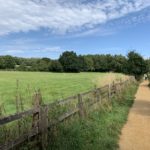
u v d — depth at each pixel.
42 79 62.44
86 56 134.25
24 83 46.69
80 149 8.41
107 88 17.30
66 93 27.80
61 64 126.38
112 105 16.89
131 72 54.25
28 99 13.70
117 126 12.02
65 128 9.16
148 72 54.72
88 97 12.88
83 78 66.81
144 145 9.75
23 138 6.78
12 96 24.48
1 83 45.88
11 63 140.38
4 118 6.09
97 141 9.33
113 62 111.88
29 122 7.52
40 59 140.38
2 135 6.63
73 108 10.64
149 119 14.34
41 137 7.66
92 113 12.73
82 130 9.91
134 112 16.44
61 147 8.05
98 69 130.62
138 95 27.53
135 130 11.85
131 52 55.19
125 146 9.55
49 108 8.34
